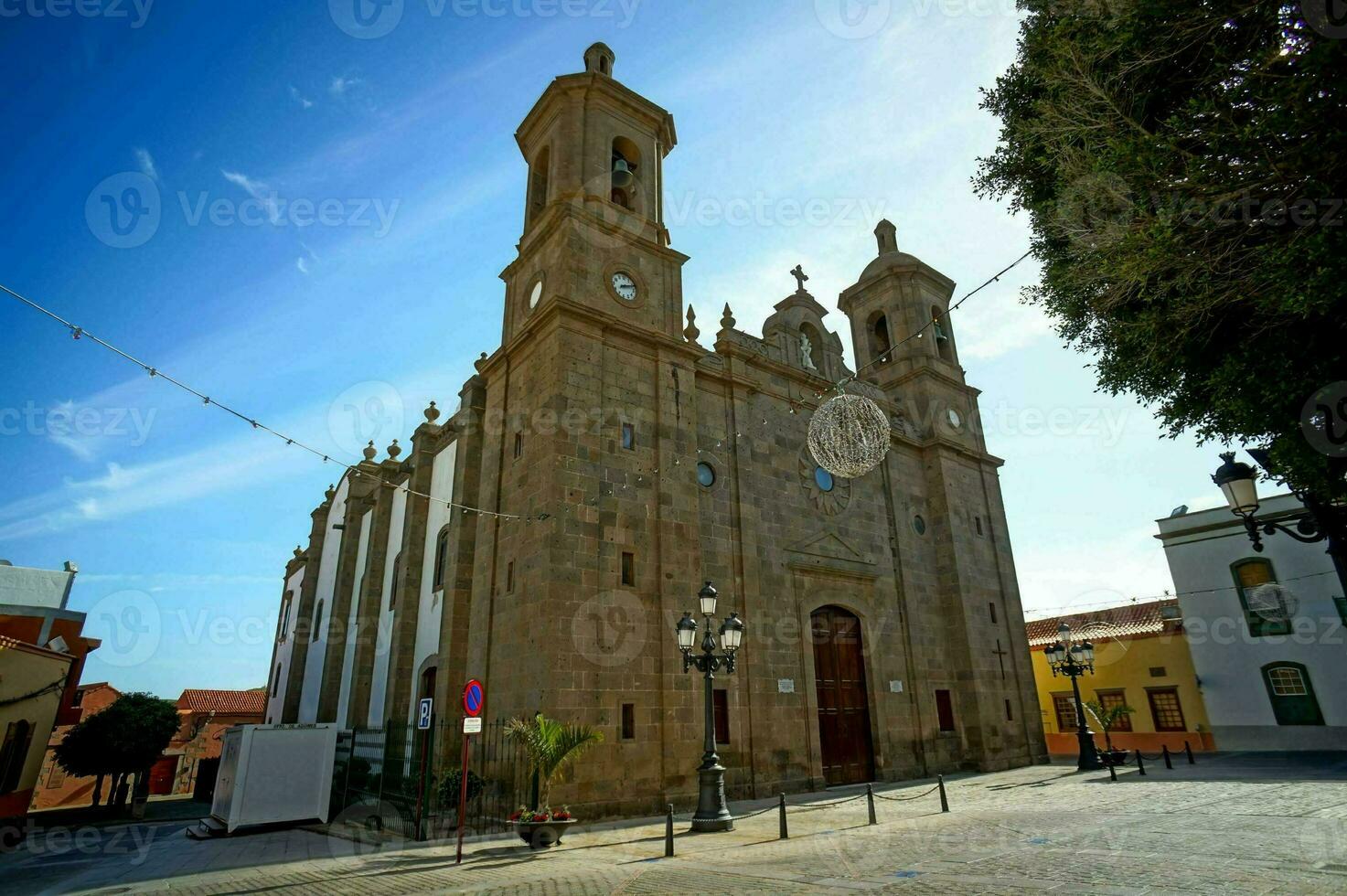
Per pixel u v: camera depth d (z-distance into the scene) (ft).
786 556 74.18
